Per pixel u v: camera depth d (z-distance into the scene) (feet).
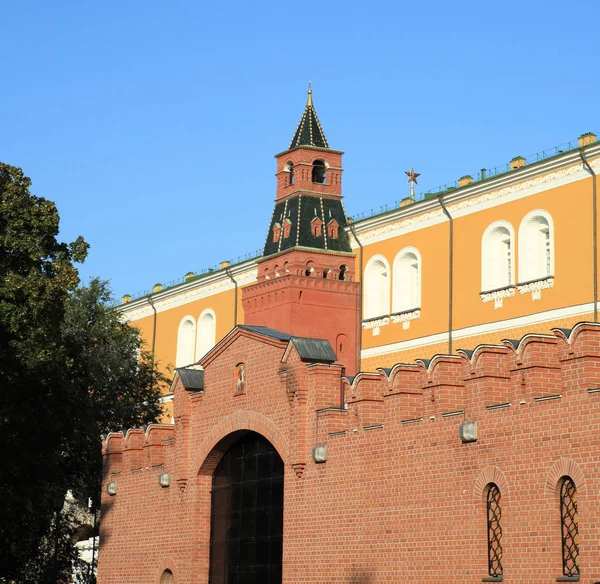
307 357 118.83
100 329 203.10
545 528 87.71
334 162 193.06
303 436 118.01
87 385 145.07
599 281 149.59
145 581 143.43
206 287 239.50
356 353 188.55
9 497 131.13
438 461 99.71
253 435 129.70
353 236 193.16
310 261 187.73
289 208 191.31
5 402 132.36
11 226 137.08
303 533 116.37
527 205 162.61
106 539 154.92
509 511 91.25
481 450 94.89
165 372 250.37
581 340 86.07
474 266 170.81
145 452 147.84
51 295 133.69
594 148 150.51
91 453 182.91
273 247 192.34
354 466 110.32
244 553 128.57
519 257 162.91
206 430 134.72
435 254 178.50
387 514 104.99
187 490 137.18
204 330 240.53
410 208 182.19
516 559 90.02
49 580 166.20
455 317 172.96
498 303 165.78
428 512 100.07
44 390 134.51
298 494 117.91
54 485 156.66
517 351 92.07
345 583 109.29
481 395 95.55
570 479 86.89
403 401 105.29
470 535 95.04
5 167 140.77
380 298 189.47
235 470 132.46
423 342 177.99
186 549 135.44
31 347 131.95
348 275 191.11
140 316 263.70
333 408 115.55
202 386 138.72
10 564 155.74
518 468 90.84
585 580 83.30
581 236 153.07
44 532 165.07
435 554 98.58
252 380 127.34
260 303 191.31
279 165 195.21
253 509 128.06
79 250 142.20
